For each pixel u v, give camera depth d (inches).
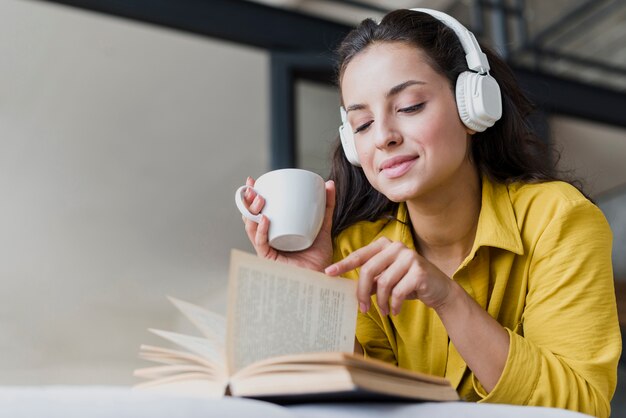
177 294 172.9
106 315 195.6
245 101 119.3
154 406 17.5
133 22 107.0
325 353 22.1
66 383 217.8
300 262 37.7
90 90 126.3
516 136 41.2
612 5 128.1
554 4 129.2
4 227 165.3
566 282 34.4
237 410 18.2
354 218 43.5
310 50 114.5
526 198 38.4
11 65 119.7
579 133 129.3
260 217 36.7
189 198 149.9
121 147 139.9
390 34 37.0
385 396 22.5
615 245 129.5
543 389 29.8
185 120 129.1
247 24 111.6
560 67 127.9
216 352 25.6
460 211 38.7
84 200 155.9
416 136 35.2
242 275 24.4
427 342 38.6
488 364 30.3
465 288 38.1
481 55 37.7
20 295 189.8
